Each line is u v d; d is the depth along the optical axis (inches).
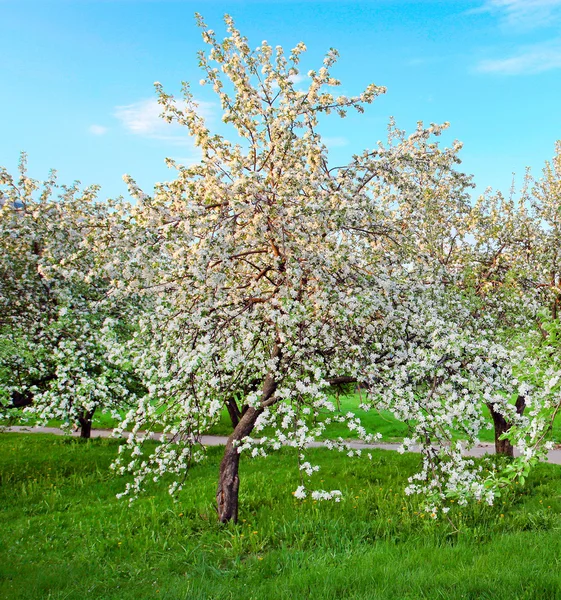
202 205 327.9
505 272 550.6
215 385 333.4
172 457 340.2
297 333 334.0
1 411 466.9
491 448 675.4
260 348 353.1
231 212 325.7
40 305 526.6
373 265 377.7
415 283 391.9
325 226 329.1
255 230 326.0
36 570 296.2
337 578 265.1
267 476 512.1
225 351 336.2
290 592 252.8
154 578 287.4
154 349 356.8
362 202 345.4
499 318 518.6
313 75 342.3
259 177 318.7
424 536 329.4
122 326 511.8
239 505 408.2
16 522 403.5
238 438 365.4
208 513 379.6
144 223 315.3
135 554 326.0
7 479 526.0
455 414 319.0
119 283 331.9
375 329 358.6
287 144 328.5
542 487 441.7
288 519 372.5
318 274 324.5
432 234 517.3
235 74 343.9
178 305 341.1
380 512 380.2
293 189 329.4
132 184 315.9
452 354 332.5
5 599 257.1
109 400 478.0
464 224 553.6
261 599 251.4
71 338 507.8
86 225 346.3
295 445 309.6
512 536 320.5
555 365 262.5
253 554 317.7
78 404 476.4
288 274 322.7
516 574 253.1
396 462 561.3
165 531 358.9
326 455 617.3
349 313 319.0
